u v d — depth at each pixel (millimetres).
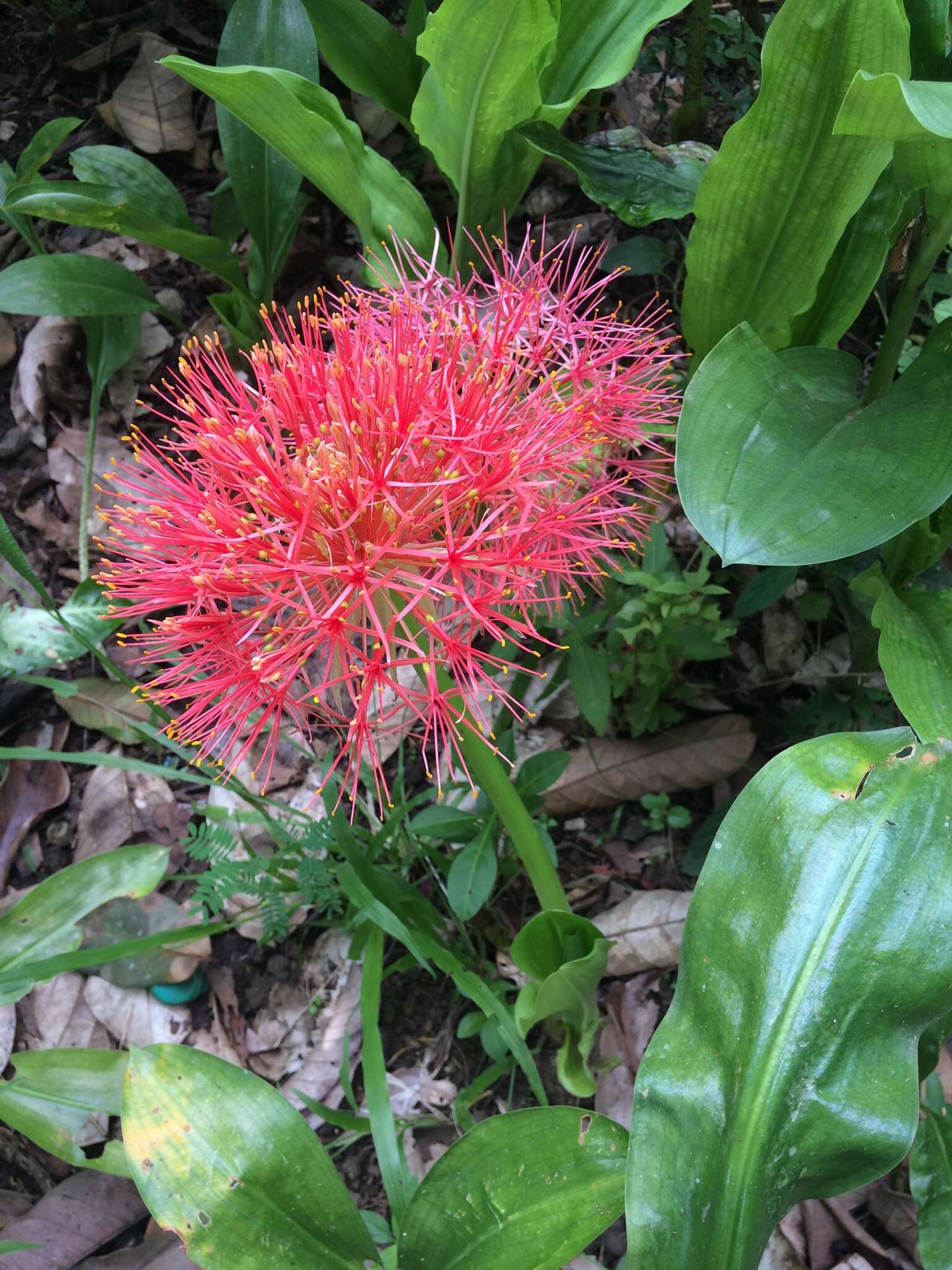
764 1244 381
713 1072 402
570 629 642
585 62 665
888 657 490
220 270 755
